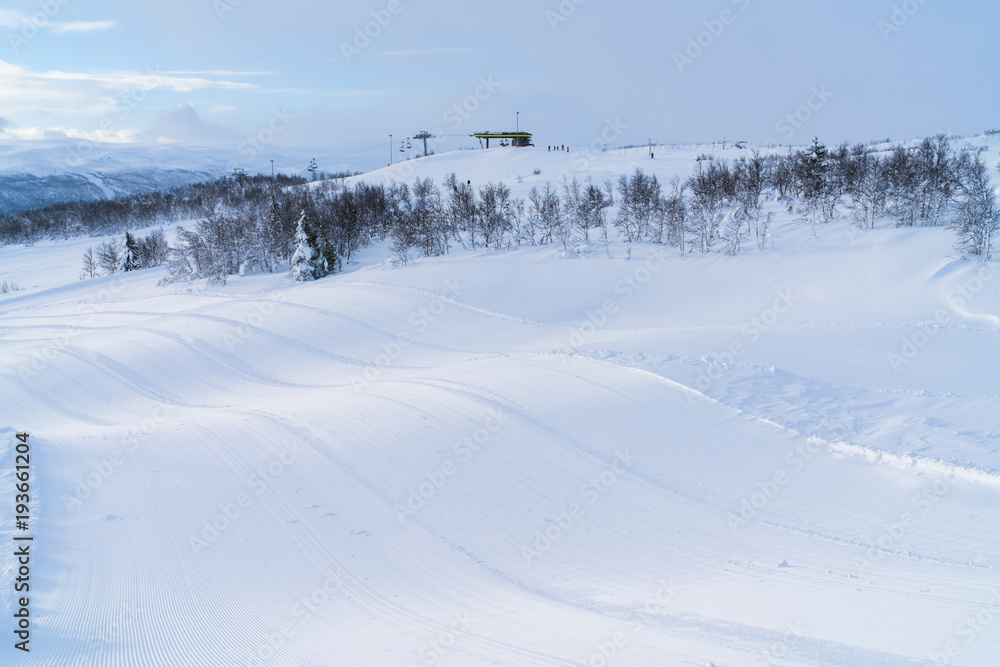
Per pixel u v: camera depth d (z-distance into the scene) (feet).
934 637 26.68
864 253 114.21
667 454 55.26
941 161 128.26
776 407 62.03
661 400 65.77
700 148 333.62
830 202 142.31
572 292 127.44
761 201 164.76
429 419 67.41
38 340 134.31
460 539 44.86
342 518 48.96
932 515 41.98
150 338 124.67
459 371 85.66
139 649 31.37
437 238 170.50
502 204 178.70
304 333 121.19
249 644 31.63
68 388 104.01
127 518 50.26
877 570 35.50
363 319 125.70
